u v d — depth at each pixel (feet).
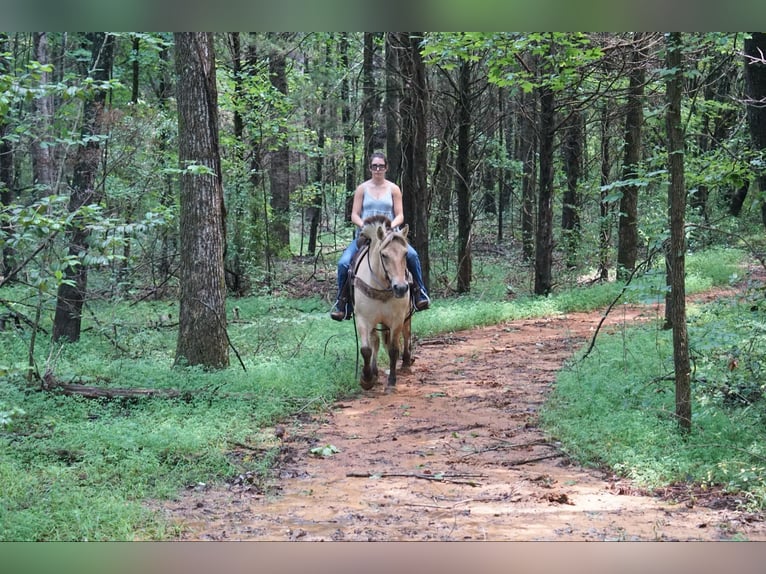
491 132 83.71
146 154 40.27
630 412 25.71
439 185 75.05
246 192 63.52
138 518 17.53
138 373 31.96
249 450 24.09
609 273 75.56
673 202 23.25
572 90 64.08
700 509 18.47
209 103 33.01
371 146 71.51
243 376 31.55
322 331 44.37
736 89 66.33
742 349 24.73
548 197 62.59
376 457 23.84
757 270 59.72
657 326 41.70
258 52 60.34
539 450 24.22
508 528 17.42
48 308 37.99
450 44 41.22
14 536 15.92
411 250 33.04
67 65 58.65
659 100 56.44
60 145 35.94
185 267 33.40
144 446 22.62
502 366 38.11
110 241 22.70
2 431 23.24
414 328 47.78
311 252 91.97
